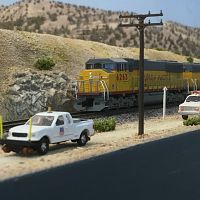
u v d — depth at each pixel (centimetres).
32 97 3238
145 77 3575
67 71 4003
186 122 2650
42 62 3722
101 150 1653
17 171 1181
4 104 3077
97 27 14650
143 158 1297
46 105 3300
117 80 3177
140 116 2225
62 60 4162
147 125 2755
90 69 3219
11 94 3170
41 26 14625
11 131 1733
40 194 876
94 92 3066
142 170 1129
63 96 3459
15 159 1628
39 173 1061
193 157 1338
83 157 1431
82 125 1988
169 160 1280
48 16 16038
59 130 1820
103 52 5044
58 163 1308
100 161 1228
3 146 1747
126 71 3306
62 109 3456
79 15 16650
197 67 4759
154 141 1691
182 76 4338
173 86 4097
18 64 3619
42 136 1717
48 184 942
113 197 884
